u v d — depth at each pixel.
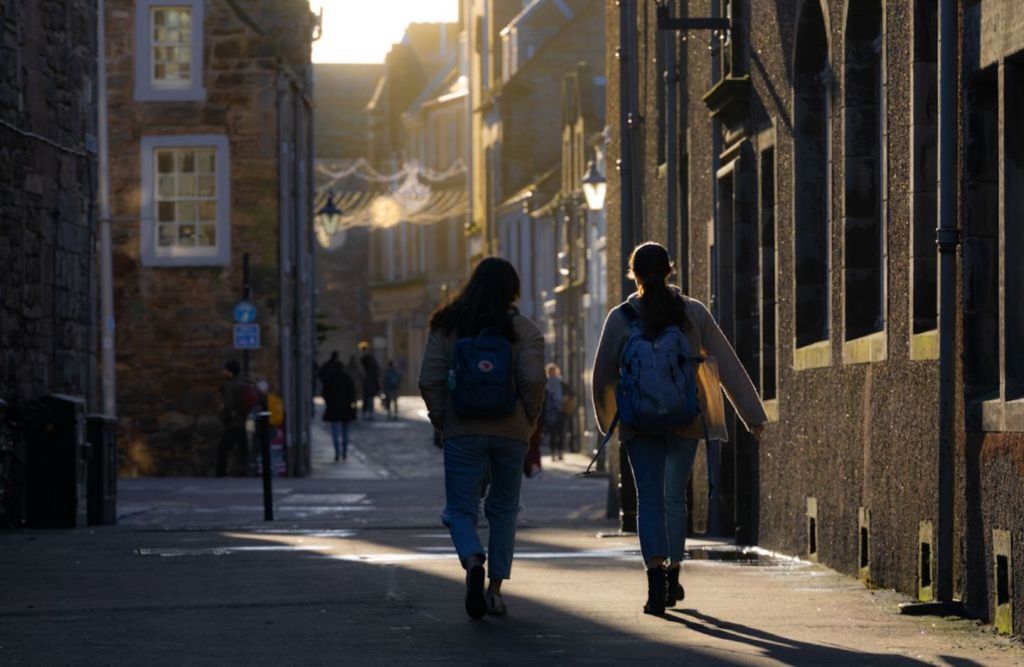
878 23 18.19
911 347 15.83
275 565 19.27
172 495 38.69
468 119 101.81
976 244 14.22
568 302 72.19
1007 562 13.30
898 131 16.39
